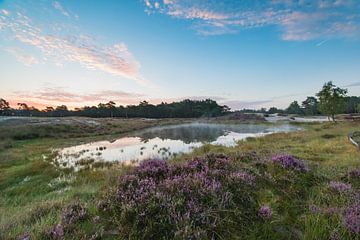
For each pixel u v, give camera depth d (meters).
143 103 150.00
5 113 109.50
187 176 4.84
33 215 4.27
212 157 6.36
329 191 4.60
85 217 3.81
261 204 3.92
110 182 7.06
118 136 34.47
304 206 4.04
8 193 8.42
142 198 3.92
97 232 3.26
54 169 12.37
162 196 3.85
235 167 5.55
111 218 3.63
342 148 11.95
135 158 15.68
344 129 26.67
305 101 126.44
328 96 45.62
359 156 8.96
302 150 12.21
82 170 11.97
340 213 3.45
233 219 3.46
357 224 3.06
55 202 5.11
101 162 14.16
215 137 30.55
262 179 5.07
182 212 3.53
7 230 3.49
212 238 3.00
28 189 8.81
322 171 6.29
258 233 3.21
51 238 3.10
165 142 25.84
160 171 5.47
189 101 180.38
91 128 41.66
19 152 19.30
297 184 4.98
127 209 3.62
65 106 141.00
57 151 19.75
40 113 128.00
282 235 3.18
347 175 5.72
